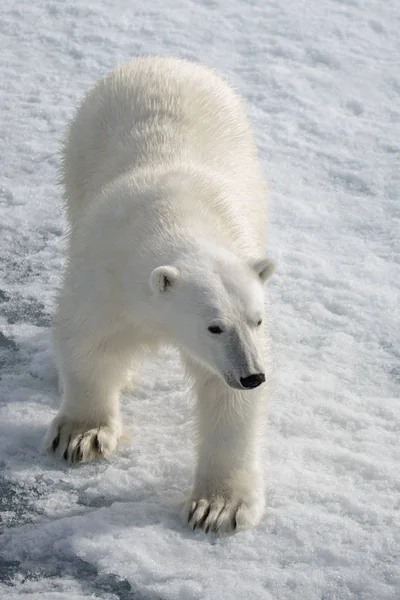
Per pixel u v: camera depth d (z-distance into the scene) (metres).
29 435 10.41
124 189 9.79
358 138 16.77
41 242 13.95
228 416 9.28
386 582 8.58
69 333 9.67
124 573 8.57
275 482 9.77
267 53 19.03
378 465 9.98
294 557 8.83
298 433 10.56
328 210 14.99
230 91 12.24
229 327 8.41
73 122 11.88
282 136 16.69
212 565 8.71
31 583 8.59
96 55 18.83
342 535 9.04
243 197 10.65
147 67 11.91
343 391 11.24
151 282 8.63
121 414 10.84
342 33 19.69
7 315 12.41
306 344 12.14
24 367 11.52
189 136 10.81
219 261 8.80
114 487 9.70
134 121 11.01
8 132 16.47
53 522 9.16
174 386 11.30
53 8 20.38
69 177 11.78
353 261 13.74
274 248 13.91
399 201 15.16
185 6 20.58
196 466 9.57
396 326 12.48
